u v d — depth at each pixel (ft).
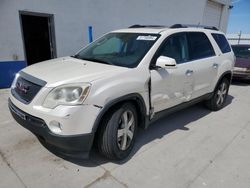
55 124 8.18
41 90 8.40
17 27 23.41
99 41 13.55
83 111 8.17
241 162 10.48
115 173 9.25
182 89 12.59
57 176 8.93
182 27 13.46
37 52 30.32
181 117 15.66
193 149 11.41
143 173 9.34
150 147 11.39
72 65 10.37
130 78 9.62
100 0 30.04
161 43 11.36
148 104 10.63
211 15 57.88
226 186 8.83
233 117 16.14
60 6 26.16
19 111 9.18
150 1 37.86
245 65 26.94
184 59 12.82
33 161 9.78
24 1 23.24
